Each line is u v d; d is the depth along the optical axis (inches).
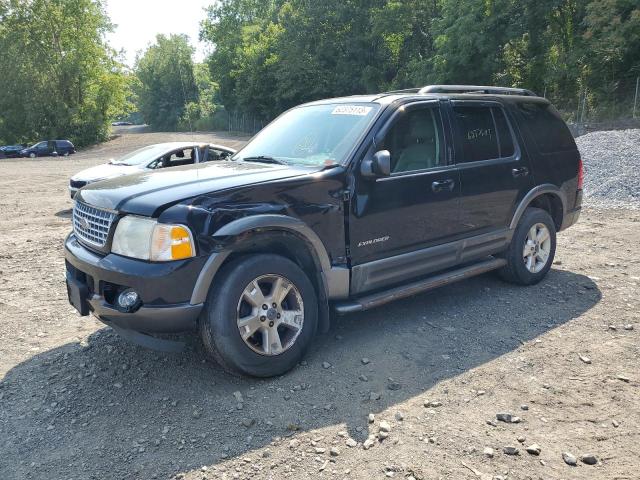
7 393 145.2
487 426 125.3
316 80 1774.1
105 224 143.6
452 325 183.0
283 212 146.6
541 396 138.0
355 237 162.7
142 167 442.3
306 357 160.2
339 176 158.7
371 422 127.6
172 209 133.6
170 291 132.2
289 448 118.6
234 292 137.9
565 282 226.4
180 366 156.8
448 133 188.5
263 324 143.8
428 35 1448.1
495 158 203.2
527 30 1079.6
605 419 127.7
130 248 136.7
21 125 2004.2
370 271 166.1
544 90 1114.7
